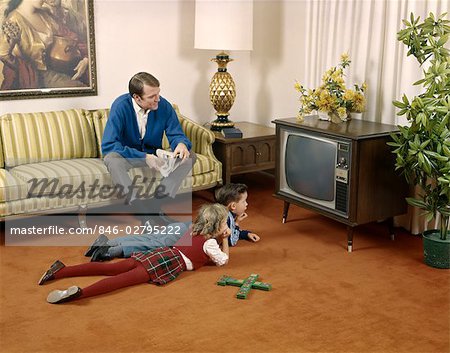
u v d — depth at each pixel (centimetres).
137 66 419
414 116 275
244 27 392
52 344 222
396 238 336
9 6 363
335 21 373
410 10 326
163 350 218
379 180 314
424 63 322
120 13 404
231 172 403
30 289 268
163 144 405
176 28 429
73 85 394
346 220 314
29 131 364
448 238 296
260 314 246
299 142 337
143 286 272
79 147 378
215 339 226
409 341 226
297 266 295
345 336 229
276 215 373
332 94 338
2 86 370
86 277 280
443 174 271
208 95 456
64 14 382
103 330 232
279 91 445
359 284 275
